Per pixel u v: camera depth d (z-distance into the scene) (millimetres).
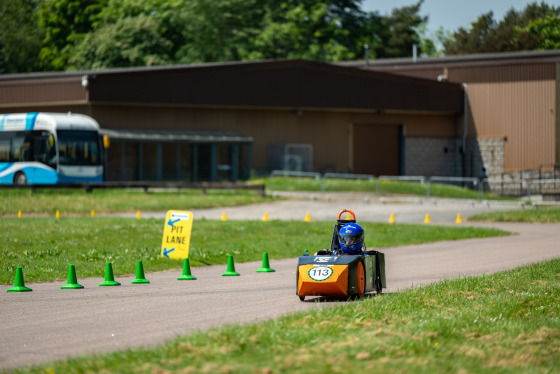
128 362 13797
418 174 106062
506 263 34406
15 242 39344
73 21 131500
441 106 104875
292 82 94188
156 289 26453
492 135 105625
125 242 41531
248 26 132750
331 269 21969
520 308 20250
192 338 15688
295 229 51125
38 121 73500
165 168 85750
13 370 13844
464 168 107750
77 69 117000
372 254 23609
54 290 26281
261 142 95125
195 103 87875
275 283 28125
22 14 140375
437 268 32906
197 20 119062
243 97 91000
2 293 25453
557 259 32250
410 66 111125
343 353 14297
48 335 17719
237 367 13156
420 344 15250
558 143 102188
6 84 88125
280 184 86000
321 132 99188
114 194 72625
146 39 115375
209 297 24125
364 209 69875
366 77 98875
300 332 16188
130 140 82000
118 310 21453
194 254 37250
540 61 102750
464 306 20406
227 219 58656
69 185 71375
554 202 75562
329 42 137250
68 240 41000
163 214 62094
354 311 18969
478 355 14648
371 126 103125
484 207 72812
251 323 18047
